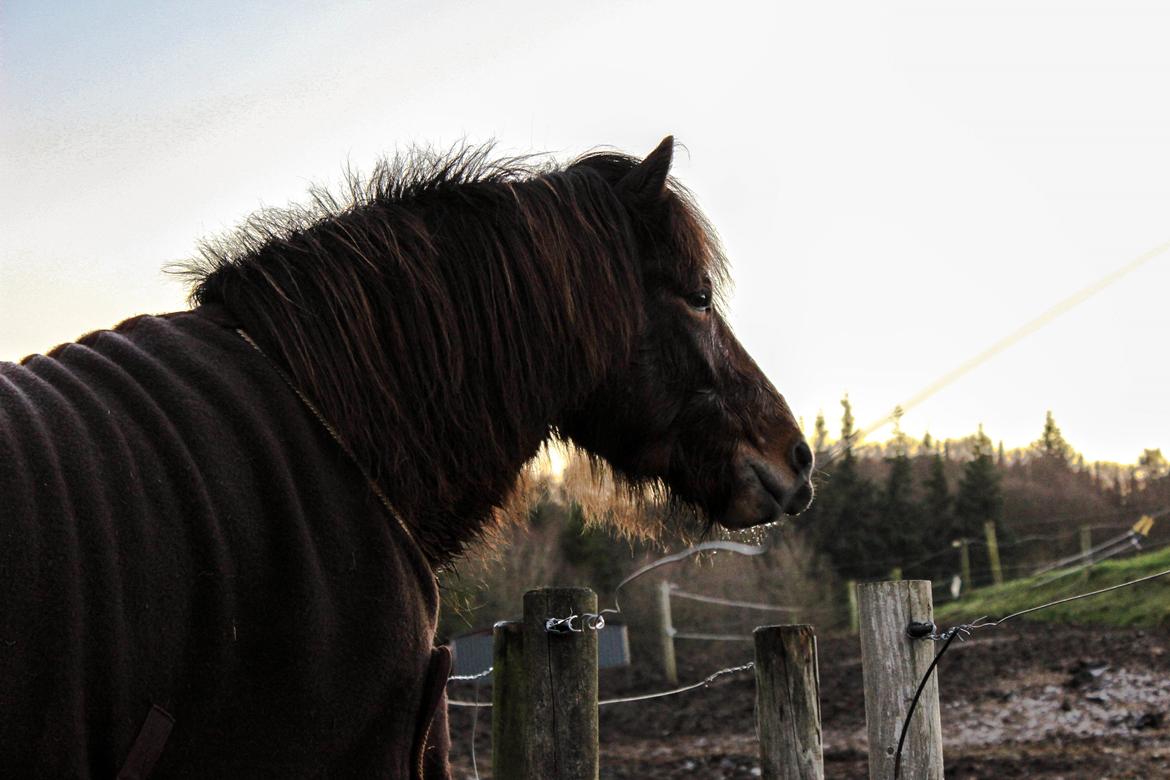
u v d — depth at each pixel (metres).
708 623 20.80
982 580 23.94
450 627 15.49
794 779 3.09
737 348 2.85
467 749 11.44
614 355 2.52
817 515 27.19
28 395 1.77
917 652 3.15
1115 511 30.77
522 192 2.47
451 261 2.37
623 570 20.48
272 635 1.86
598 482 3.06
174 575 1.75
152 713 1.71
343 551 1.99
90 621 1.63
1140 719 9.79
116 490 1.72
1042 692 11.26
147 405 1.85
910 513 27.53
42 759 1.58
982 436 33.47
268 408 2.02
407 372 2.24
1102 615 15.57
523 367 2.39
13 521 1.59
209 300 2.28
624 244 2.56
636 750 11.34
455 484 2.34
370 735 2.02
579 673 3.02
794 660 3.14
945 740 9.80
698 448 2.76
